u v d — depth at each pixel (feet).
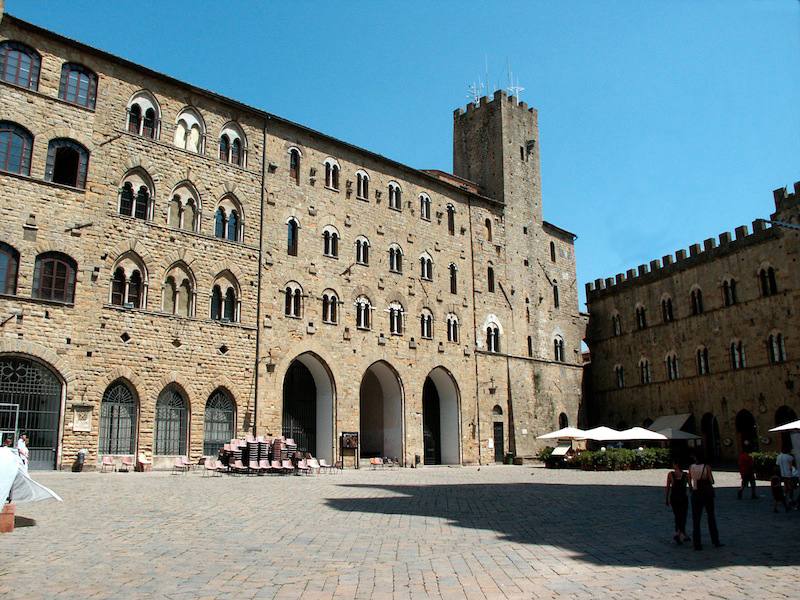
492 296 241.76
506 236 252.21
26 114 145.38
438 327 222.89
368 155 212.84
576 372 268.00
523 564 56.54
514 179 259.80
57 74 151.23
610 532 74.38
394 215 217.77
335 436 188.96
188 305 166.40
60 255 146.20
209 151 176.35
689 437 216.54
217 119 179.63
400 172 222.89
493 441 230.48
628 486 133.69
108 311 151.23
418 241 222.69
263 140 188.55
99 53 157.89
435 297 223.92
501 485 135.54
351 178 208.13
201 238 170.09
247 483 128.47
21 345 137.90
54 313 143.13
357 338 199.41
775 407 206.69
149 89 167.02
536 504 101.30
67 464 140.77
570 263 279.08
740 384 218.59
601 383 273.95
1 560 56.18
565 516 87.71
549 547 64.64
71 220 148.36
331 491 116.98
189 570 53.26
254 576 51.49
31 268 141.38
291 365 200.03
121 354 151.84
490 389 233.14
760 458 158.10
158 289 160.56
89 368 146.51
